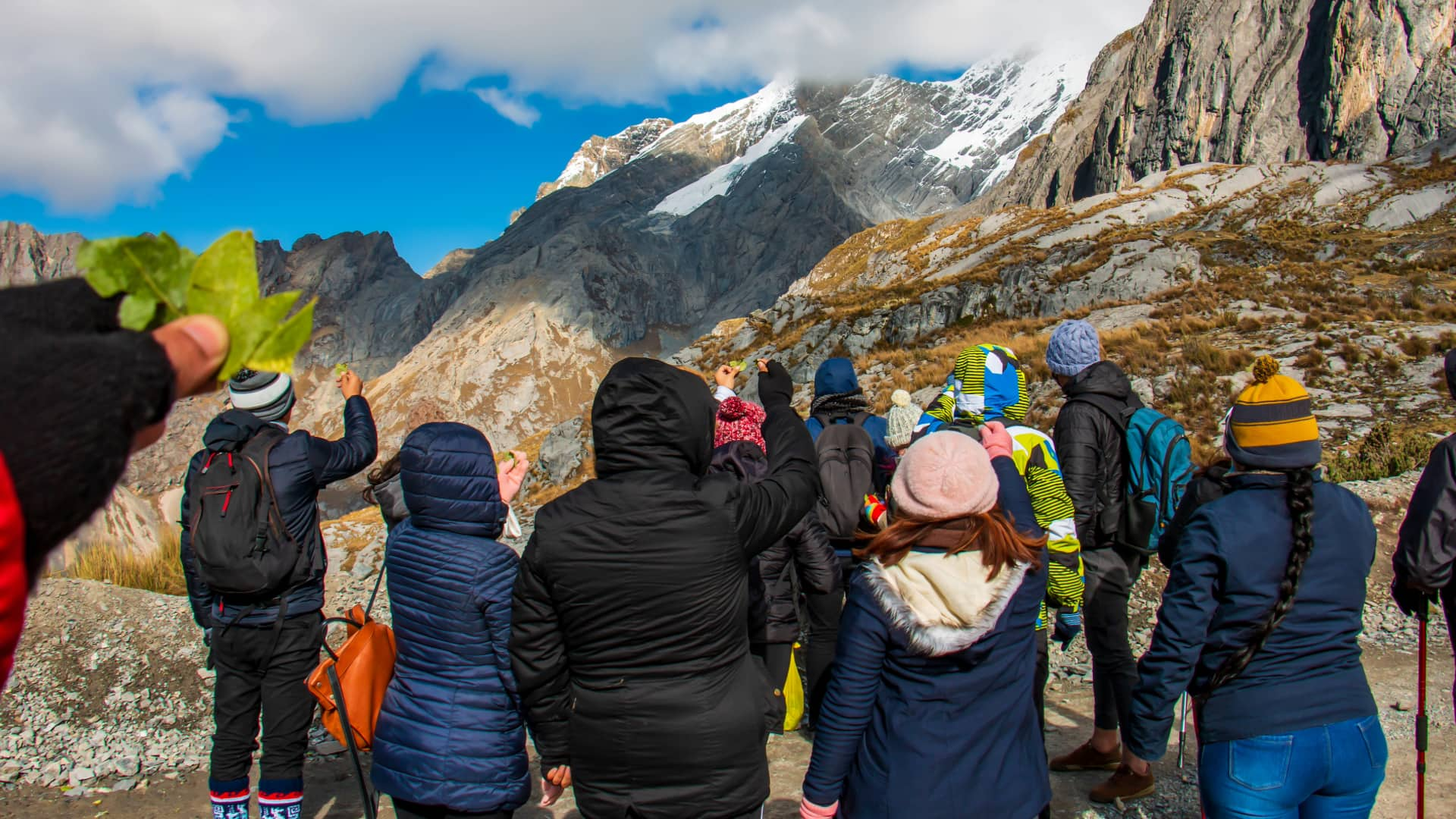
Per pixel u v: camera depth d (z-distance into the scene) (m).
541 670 2.88
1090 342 4.64
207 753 5.74
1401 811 4.38
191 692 6.47
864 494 5.09
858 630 2.81
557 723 2.95
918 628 2.64
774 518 2.96
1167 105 87.19
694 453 2.83
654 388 2.75
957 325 30.55
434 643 3.25
